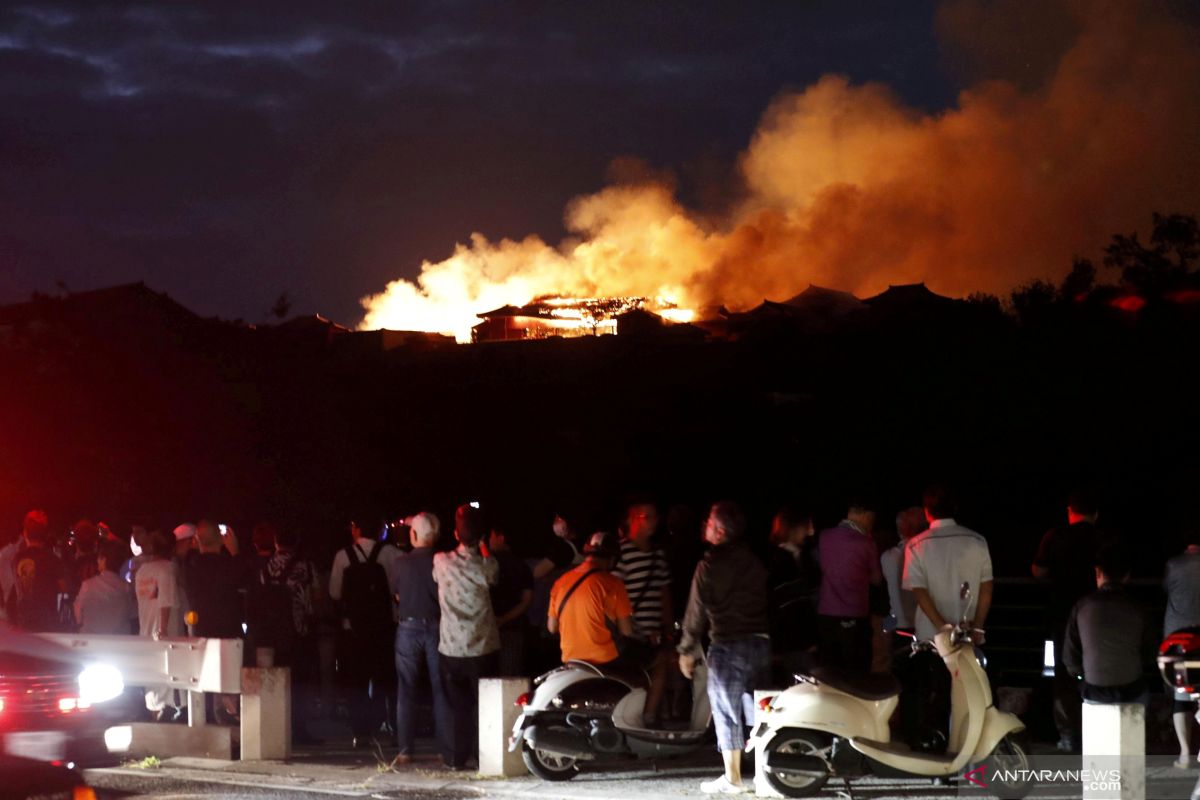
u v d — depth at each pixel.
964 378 33.94
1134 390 32.47
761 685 9.76
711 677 9.80
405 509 34.94
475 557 11.25
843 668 10.06
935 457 33.31
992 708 9.48
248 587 13.05
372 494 35.25
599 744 10.31
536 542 32.97
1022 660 15.48
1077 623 9.23
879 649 10.73
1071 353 33.50
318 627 14.29
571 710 10.34
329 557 20.17
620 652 10.54
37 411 33.03
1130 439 31.88
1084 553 11.02
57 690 9.17
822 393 36.84
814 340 39.53
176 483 33.69
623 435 37.16
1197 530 10.70
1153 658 9.21
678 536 12.50
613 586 10.58
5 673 9.02
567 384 40.91
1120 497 31.20
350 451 35.53
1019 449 32.75
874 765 9.34
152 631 13.01
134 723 12.48
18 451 32.56
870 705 9.41
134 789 10.73
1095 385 32.84
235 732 12.37
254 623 13.03
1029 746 9.57
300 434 35.00
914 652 9.91
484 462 36.81
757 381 38.94
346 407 37.22
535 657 14.78
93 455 33.25
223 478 34.03
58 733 9.12
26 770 6.50
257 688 12.09
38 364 33.72
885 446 33.72
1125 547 9.30
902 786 10.08
